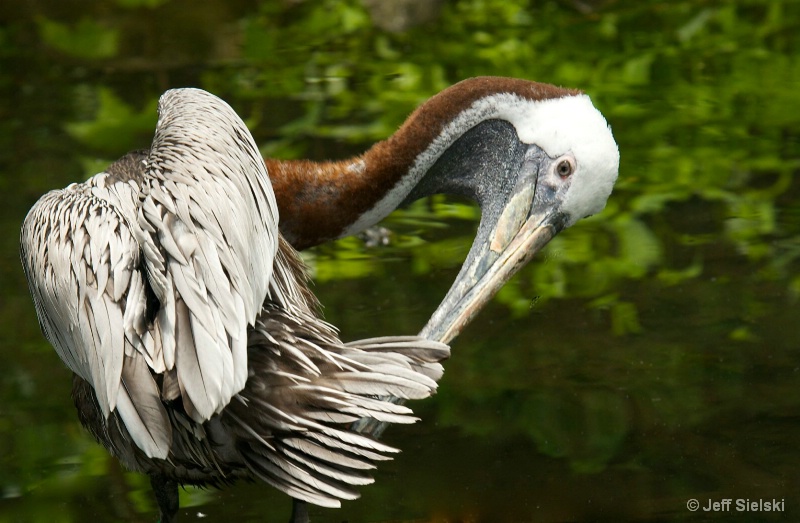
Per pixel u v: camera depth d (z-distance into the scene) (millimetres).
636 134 13867
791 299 10969
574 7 17172
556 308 11086
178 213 6266
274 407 6105
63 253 6523
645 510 8250
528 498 8445
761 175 13125
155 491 7480
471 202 13234
